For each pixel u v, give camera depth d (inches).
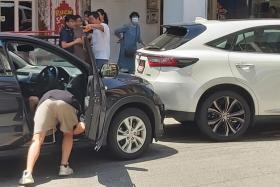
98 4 682.8
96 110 333.7
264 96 409.1
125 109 367.2
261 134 429.4
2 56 334.0
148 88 375.6
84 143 352.5
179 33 414.6
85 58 377.7
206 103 401.4
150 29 712.4
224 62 401.7
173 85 397.7
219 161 366.0
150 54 408.5
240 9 725.9
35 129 331.6
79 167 357.7
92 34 515.8
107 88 363.3
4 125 329.7
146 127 373.7
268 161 365.7
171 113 401.7
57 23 665.6
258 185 328.2
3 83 329.4
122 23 697.6
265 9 725.3
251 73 405.1
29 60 356.8
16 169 354.9
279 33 415.8
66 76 359.3
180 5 584.7
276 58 410.0
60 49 352.5
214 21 416.8
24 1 653.9
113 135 364.2
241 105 408.2
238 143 404.5
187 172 347.6
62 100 332.5
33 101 343.9
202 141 410.0
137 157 372.5
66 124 335.3
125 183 332.2
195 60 397.4
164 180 335.9
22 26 655.1
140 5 705.6
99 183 332.2
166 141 410.9
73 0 671.1
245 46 409.4
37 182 334.3
